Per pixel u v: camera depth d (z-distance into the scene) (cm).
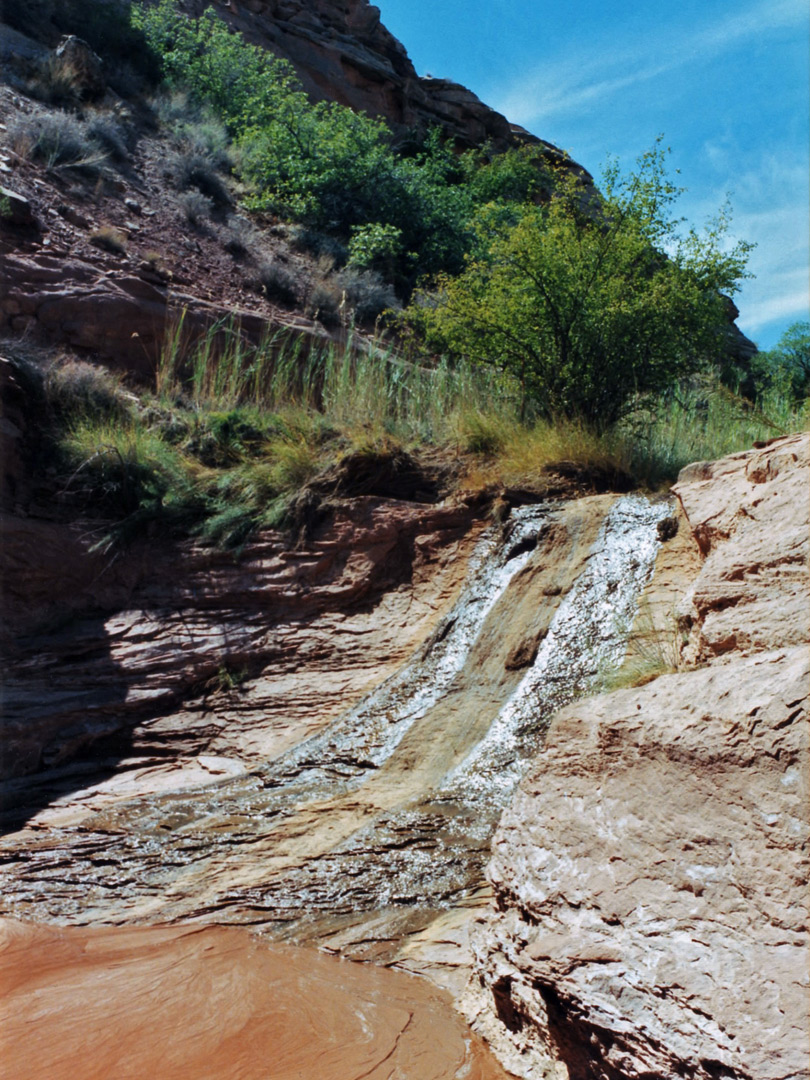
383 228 1619
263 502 824
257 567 761
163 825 481
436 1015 292
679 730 246
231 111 1952
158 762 597
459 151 2630
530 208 1071
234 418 930
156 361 1091
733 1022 196
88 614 743
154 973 322
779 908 205
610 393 955
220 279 1310
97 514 809
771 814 215
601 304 932
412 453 876
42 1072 248
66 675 664
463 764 518
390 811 470
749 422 891
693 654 359
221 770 571
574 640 586
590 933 241
